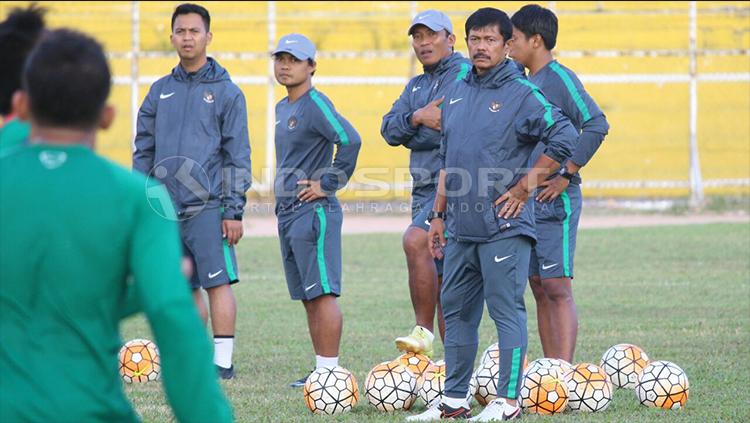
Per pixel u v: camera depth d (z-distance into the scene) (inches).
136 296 469.7
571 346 1111.6
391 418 964.6
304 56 1177.4
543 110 917.8
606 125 1104.8
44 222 452.8
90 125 473.1
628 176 3398.1
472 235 927.7
